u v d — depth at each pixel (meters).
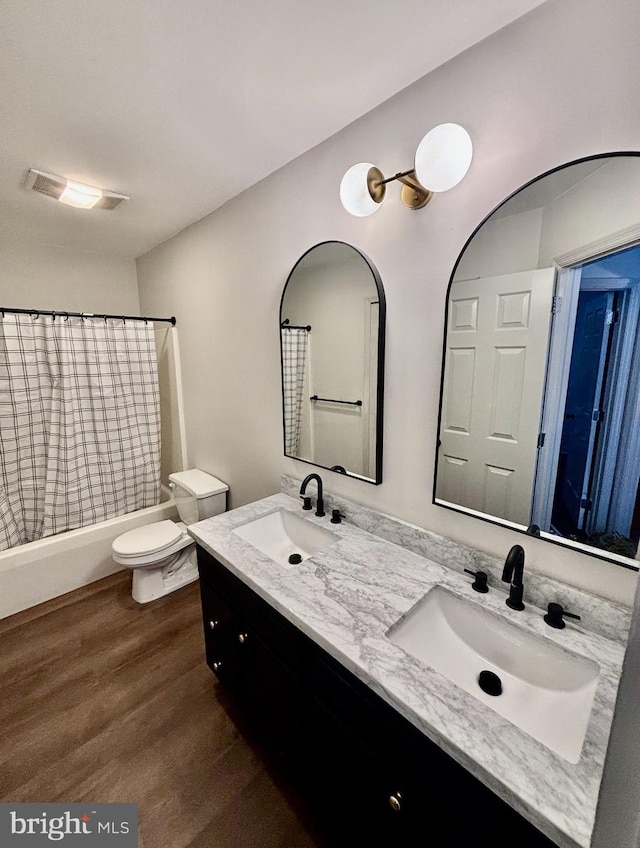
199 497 2.39
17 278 2.71
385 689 0.81
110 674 1.76
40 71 1.09
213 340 2.42
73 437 2.46
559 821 0.57
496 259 1.06
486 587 1.13
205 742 1.44
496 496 1.15
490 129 1.03
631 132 0.82
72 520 2.50
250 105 1.27
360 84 1.18
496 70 0.99
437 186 1.01
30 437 2.35
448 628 1.13
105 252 3.03
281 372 1.91
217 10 0.91
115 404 2.65
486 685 0.98
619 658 0.88
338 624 1.00
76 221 2.31
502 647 1.03
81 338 2.46
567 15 0.87
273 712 1.29
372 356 1.43
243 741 1.45
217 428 2.56
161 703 1.61
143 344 2.73
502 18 0.94
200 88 1.18
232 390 2.33
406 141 1.22
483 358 1.13
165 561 2.33
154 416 2.85
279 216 1.75
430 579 1.20
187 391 2.85
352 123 1.37
